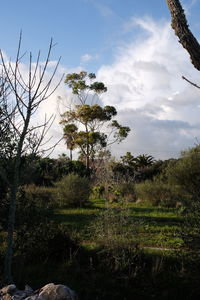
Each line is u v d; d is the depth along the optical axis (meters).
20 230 7.22
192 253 6.36
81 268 6.92
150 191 16.72
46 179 24.66
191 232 6.52
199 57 2.18
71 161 31.39
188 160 17.22
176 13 2.27
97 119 39.66
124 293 6.00
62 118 39.59
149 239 9.18
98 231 8.27
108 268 6.75
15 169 5.20
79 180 16.55
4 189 6.77
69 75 39.72
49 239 7.65
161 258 7.24
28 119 5.02
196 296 5.89
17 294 4.57
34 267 6.88
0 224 6.95
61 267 6.88
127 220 8.03
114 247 7.34
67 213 13.79
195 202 6.61
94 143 37.44
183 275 6.24
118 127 40.22
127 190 19.28
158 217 12.67
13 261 6.89
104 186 19.97
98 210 14.48
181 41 2.23
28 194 8.71
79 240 8.27
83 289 6.07
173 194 16.62
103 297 5.88
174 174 17.33
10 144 5.86
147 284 6.17
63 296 4.48
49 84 5.14
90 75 40.03
